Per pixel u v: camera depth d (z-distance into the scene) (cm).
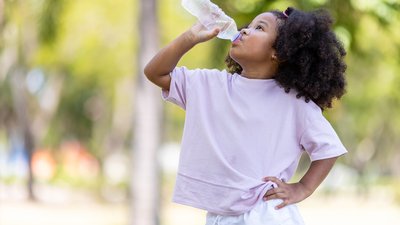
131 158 1236
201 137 406
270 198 398
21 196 2956
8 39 1548
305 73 403
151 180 1222
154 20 1216
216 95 410
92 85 3219
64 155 4053
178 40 408
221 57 1051
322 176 409
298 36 402
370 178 4597
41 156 3719
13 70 2625
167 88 421
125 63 2338
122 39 2169
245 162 400
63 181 3400
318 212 2920
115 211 2559
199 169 406
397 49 1004
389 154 4650
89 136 3884
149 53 1214
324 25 407
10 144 3750
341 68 420
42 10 1287
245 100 406
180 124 3788
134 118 1228
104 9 2064
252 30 413
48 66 2545
